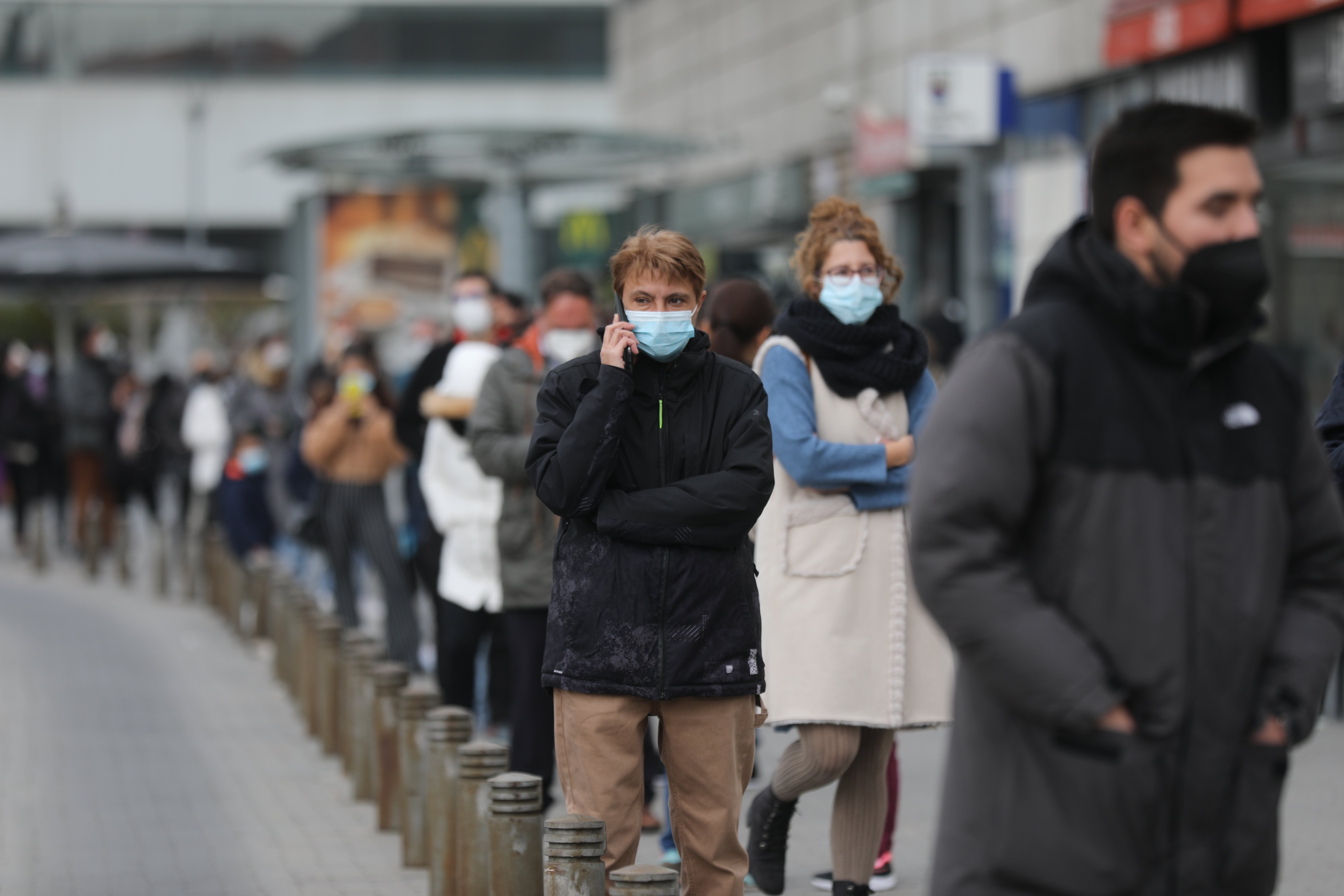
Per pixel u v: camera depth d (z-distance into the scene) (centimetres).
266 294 12312
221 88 17762
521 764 2278
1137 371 1013
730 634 1504
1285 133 4244
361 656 2666
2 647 4350
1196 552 1001
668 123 9450
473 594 2784
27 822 2458
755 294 2088
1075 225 1070
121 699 3578
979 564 999
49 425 6675
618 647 1488
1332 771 2619
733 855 1545
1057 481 1011
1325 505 1060
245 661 4138
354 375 3588
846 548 1811
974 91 4872
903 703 1798
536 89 17912
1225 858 999
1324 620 1045
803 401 1819
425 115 17838
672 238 1520
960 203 6812
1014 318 1047
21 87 17612
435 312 9456
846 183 7112
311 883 2114
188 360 13362
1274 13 4019
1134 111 1037
